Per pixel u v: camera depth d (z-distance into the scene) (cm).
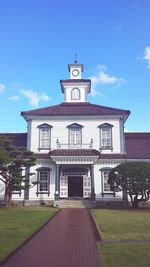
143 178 2794
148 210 2730
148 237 1326
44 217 2081
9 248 1115
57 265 928
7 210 2619
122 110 3738
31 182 3203
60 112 3775
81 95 4147
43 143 3669
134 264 903
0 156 2780
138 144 3825
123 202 3372
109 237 1336
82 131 3678
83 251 1109
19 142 3891
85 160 3378
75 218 2111
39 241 1284
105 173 3506
